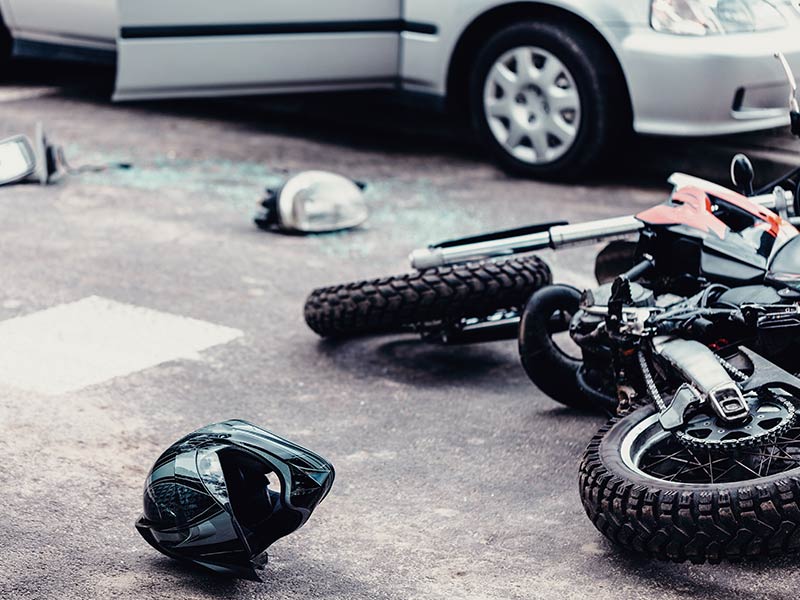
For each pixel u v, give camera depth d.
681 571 3.41
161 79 8.06
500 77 7.92
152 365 4.95
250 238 6.70
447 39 8.16
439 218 7.12
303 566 3.46
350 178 8.03
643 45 7.29
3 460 4.05
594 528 3.70
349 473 4.08
